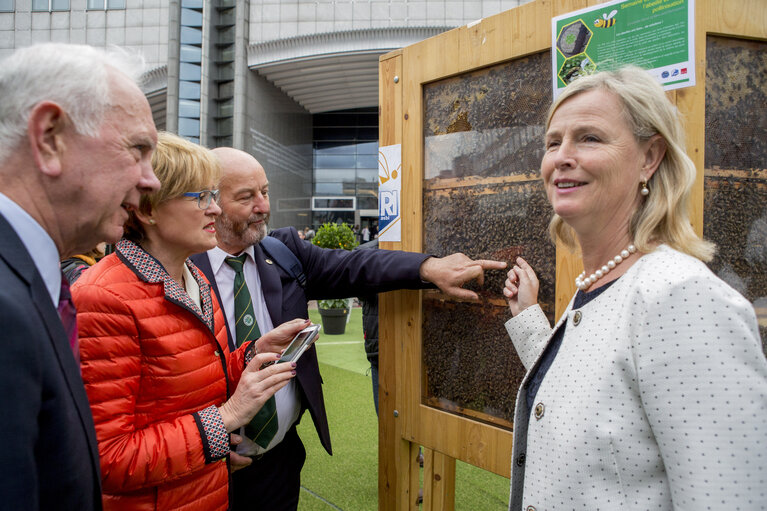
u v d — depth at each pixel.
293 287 1.88
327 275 1.91
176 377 1.15
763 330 1.28
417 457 1.93
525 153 1.49
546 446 0.87
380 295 1.96
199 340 1.22
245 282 1.77
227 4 15.61
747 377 0.68
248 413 1.19
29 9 16.77
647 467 0.76
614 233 0.93
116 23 16.59
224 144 15.95
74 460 0.69
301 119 20.25
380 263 1.75
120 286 1.10
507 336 1.54
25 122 0.70
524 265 1.45
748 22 1.22
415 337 1.82
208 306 1.35
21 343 0.59
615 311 0.83
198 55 15.52
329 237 7.49
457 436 1.67
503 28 1.51
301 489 2.77
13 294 0.60
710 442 0.67
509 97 1.52
